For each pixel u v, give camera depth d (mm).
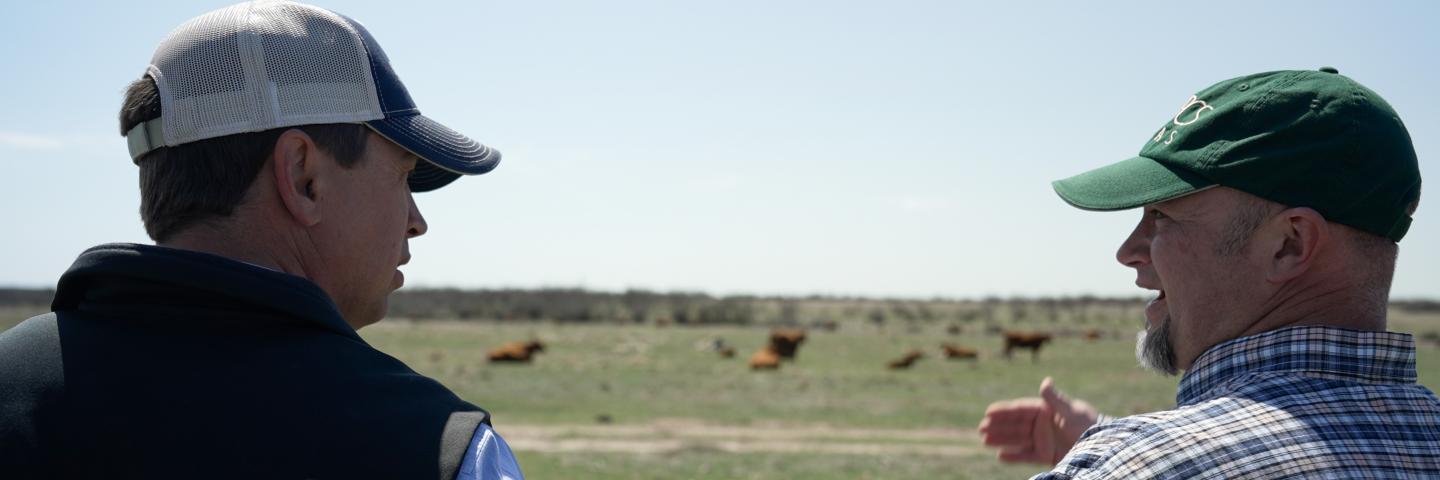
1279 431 1620
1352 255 1764
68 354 1522
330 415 1452
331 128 1710
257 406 1447
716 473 15977
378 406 1487
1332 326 1756
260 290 1547
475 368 38594
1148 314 2074
